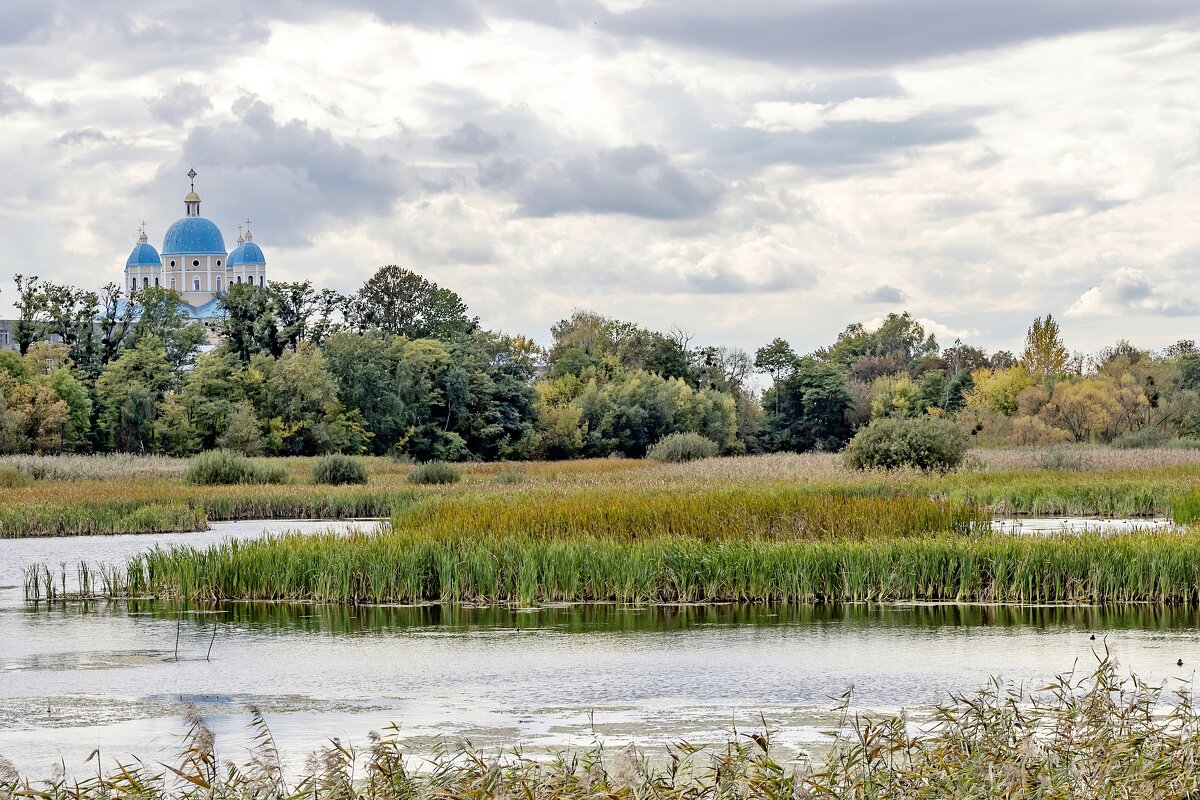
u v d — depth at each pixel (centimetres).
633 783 859
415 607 2462
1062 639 2041
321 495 4856
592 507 2972
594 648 2006
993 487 4544
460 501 3591
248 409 8669
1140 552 2439
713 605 2450
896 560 2531
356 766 1280
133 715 1562
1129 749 948
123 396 8794
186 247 16162
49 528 4009
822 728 1456
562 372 12131
